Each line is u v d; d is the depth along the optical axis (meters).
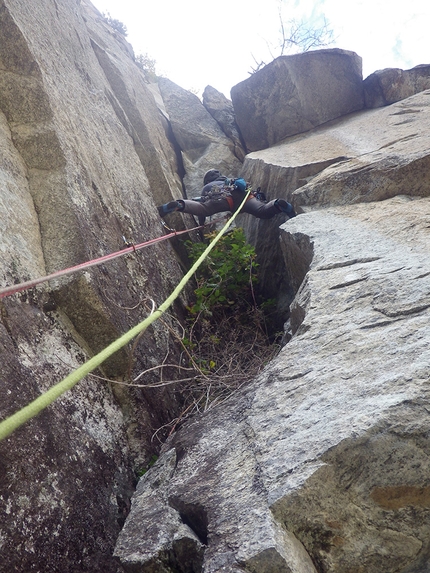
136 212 5.10
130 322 3.58
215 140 9.39
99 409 2.95
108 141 5.26
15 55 3.74
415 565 1.78
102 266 3.58
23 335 2.67
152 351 3.77
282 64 8.78
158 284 4.74
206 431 2.45
